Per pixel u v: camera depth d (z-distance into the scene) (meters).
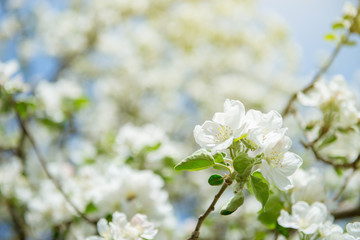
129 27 3.12
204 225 1.41
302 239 0.72
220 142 0.67
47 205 1.04
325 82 0.91
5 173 1.36
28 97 1.07
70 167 1.10
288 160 0.68
